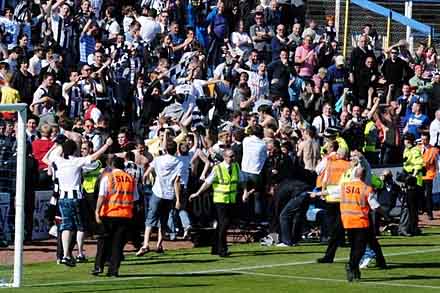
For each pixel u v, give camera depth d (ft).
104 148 165.17
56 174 164.66
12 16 226.58
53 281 148.97
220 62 254.06
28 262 168.66
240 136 204.23
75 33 228.22
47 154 172.55
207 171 197.26
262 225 200.44
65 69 224.94
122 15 256.73
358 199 149.28
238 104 225.76
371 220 155.33
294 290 141.59
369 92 256.52
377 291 141.28
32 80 210.38
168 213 182.19
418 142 235.81
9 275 154.61
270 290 141.49
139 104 220.43
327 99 243.60
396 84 265.75
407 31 303.27
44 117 196.75
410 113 257.55
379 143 244.22
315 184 201.67
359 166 150.41
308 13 303.48
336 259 174.91
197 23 256.32
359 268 158.92
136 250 182.70
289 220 192.13
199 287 143.64
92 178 168.66
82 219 165.37
